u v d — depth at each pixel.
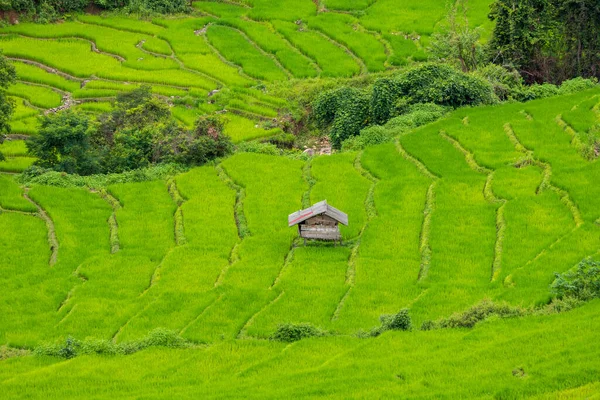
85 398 32.41
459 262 42.56
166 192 52.50
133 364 35.44
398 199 48.91
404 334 36.34
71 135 56.00
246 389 32.38
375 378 32.41
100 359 36.12
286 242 46.06
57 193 52.28
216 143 56.69
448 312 38.59
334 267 43.44
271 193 51.09
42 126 56.88
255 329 38.38
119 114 60.03
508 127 55.75
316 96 67.56
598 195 46.31
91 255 46.06
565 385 30.47
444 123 57.38
